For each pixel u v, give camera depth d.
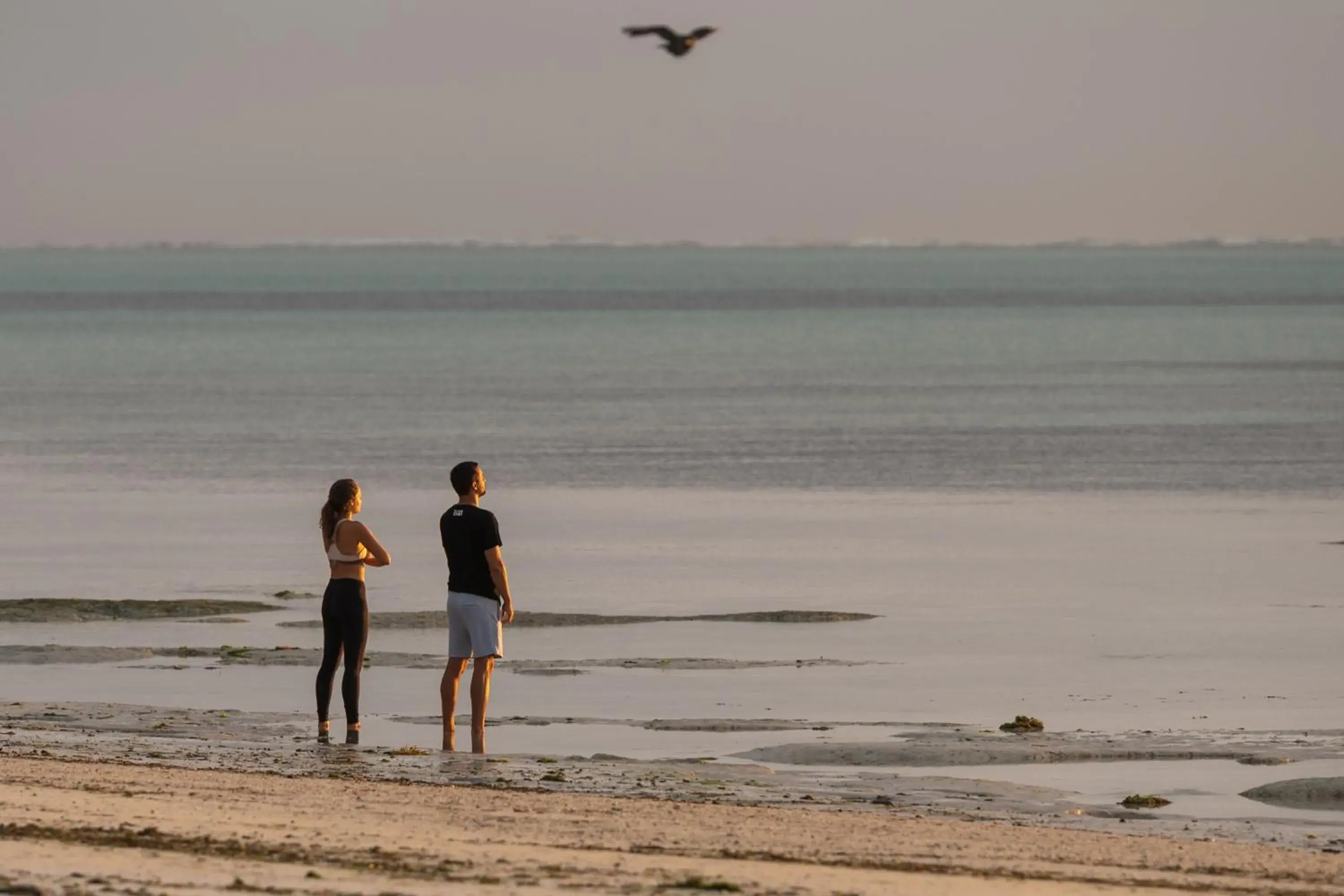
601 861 31.05
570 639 66.69
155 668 60.31
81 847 30.38
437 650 64.06
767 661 62.22
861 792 41.50
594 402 191.88
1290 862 33.28
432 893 27.44
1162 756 46.28
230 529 99.38
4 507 109.31
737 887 28.70
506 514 105.62
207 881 27.72
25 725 49.22
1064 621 70.75
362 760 44.31
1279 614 72.62
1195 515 106.38
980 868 31.72
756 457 139.50
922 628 69.38
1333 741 48.38
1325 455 140.25
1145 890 30.16
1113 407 183.88
